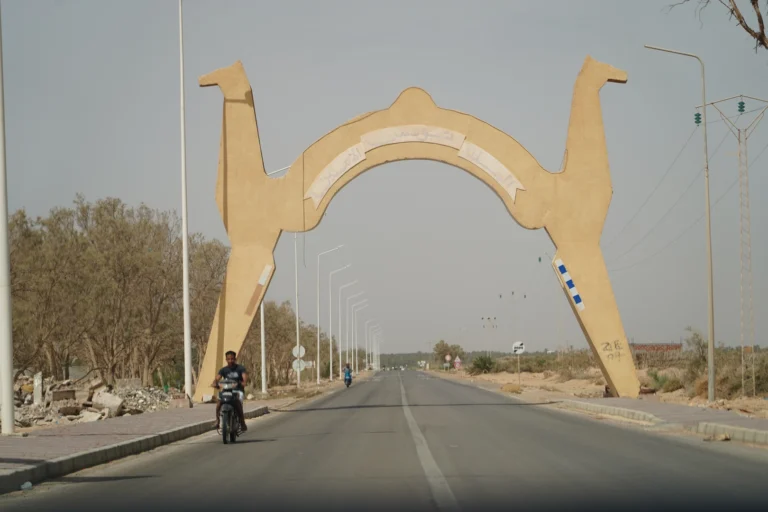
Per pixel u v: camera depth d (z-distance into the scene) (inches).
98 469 595.5
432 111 1467.8
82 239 1628.9
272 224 1440.7
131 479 531.8
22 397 1338.6
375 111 1466.5
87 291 1615.4
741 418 853.8
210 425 972.6
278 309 3115.2
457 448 666.2
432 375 4741.6
